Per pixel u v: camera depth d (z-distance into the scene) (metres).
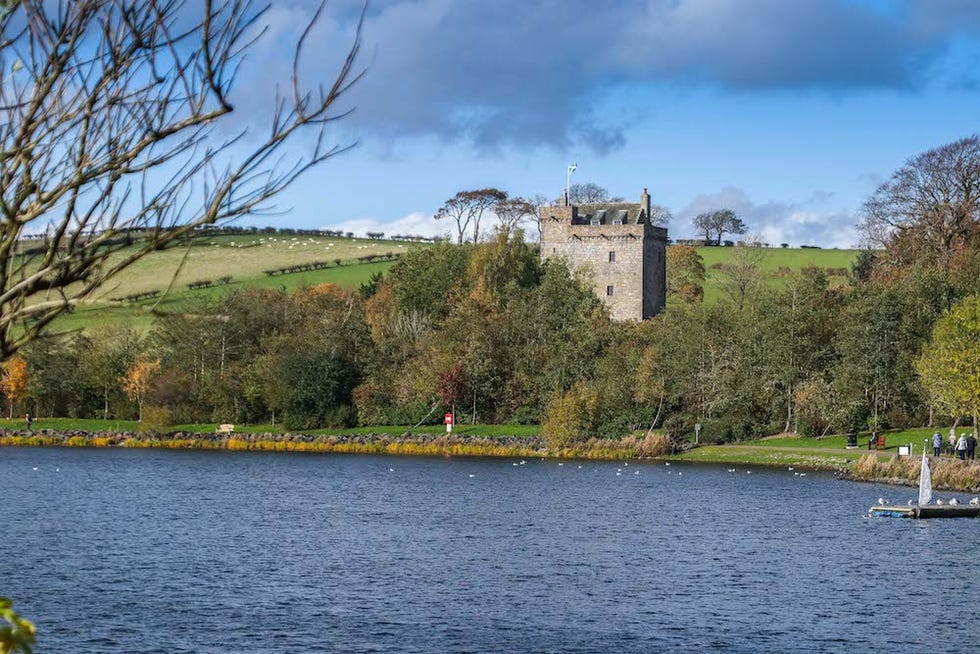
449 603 50.38
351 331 157.75
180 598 50.84
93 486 98.50
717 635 45.03
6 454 130.75
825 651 42.75
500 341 154.00
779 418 135.00
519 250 177.75
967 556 62.41
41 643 42.84
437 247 185.75
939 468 98.81
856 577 56.44
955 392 106.44
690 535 70.69
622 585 54.50
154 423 150.25
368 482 104.56
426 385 149.50
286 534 70.75
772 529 73.00
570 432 136.12
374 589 53.22
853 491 96.00
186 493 93.94
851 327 128.88
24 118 13.62
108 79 13.75
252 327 161.75
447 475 111.50
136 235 14.41
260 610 48.59
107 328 160.25
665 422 137.88
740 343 137.88
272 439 143.00
